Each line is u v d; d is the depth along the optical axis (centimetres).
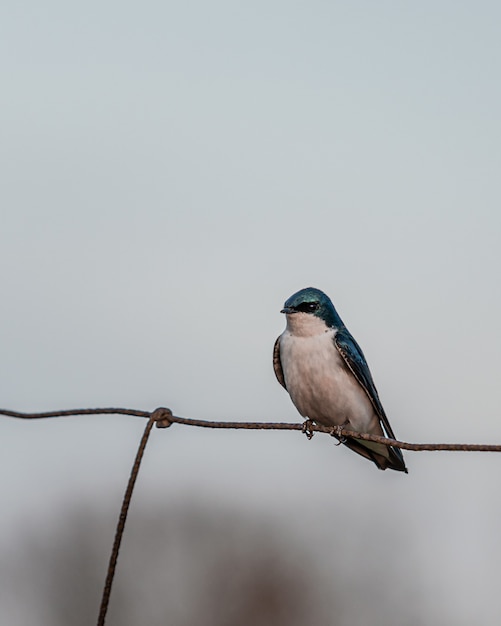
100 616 596
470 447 711
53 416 680
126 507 628
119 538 617
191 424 694
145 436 679
